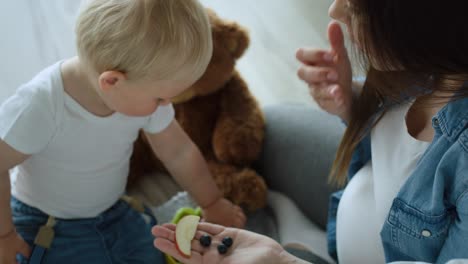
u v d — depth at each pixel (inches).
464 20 20.4
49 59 48.1
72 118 33.4
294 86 70.1
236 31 42.9
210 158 48.3
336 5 27.1
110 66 29.5
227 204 43.5
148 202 47.0
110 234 39.6
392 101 32.0
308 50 34.8
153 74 29.4
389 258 31.7
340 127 44.8
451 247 27.4
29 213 37.7
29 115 31.9
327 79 34.0
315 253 39.9
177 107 46.6
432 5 20.5
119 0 29.0
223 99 46.8
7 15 46.1
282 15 81.0
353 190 34.7
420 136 30.9
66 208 38.0
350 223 33.9
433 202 27.1
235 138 45.6
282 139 46.7
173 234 31.4
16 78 47.1
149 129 38.3
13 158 32.4
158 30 28.5
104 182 38.1
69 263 37.4
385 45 22.9
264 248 29.5
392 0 21.3
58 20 48.2
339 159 36.5
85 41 29.8
